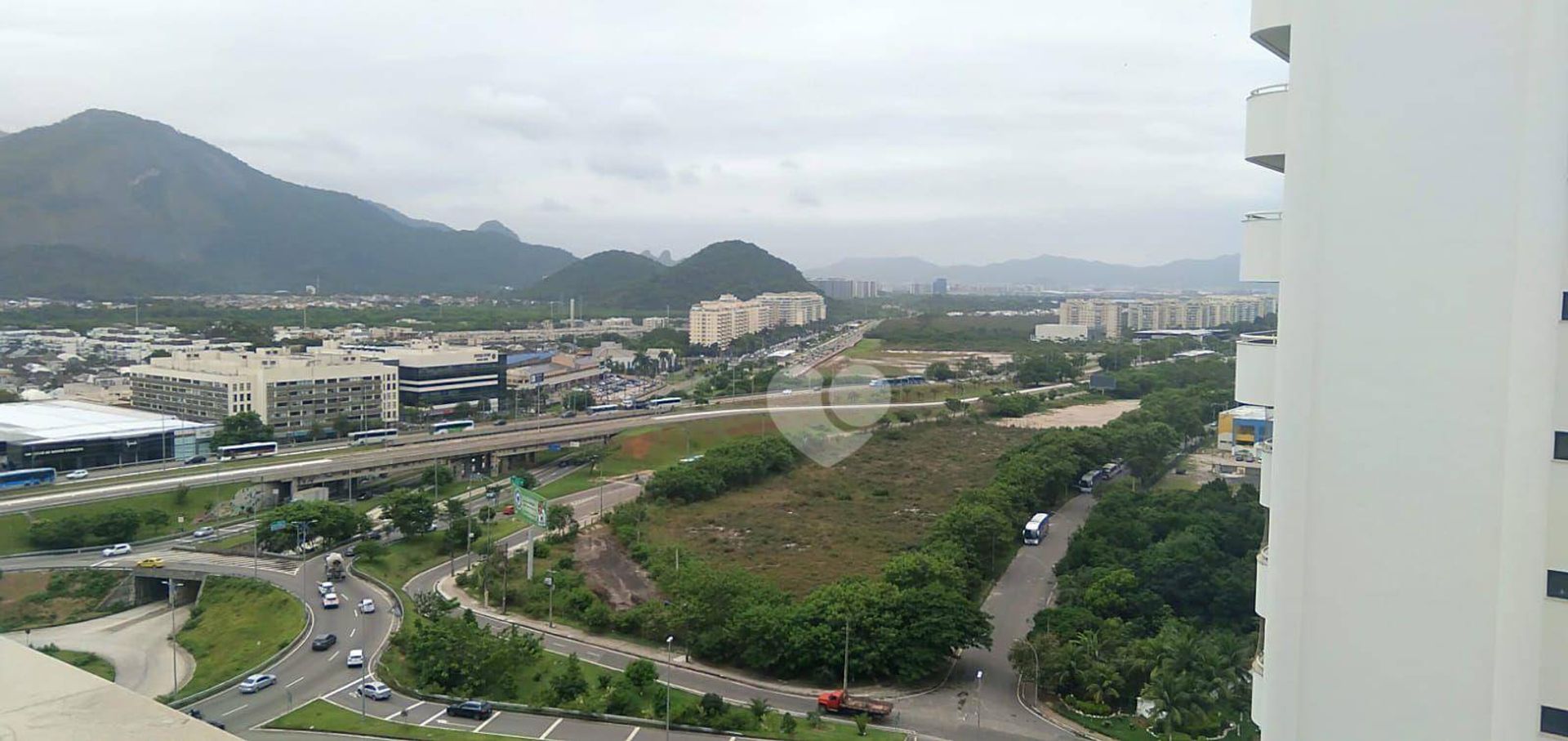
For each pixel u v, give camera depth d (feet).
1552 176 59.98
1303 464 67.97
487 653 192.85
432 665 193.47
